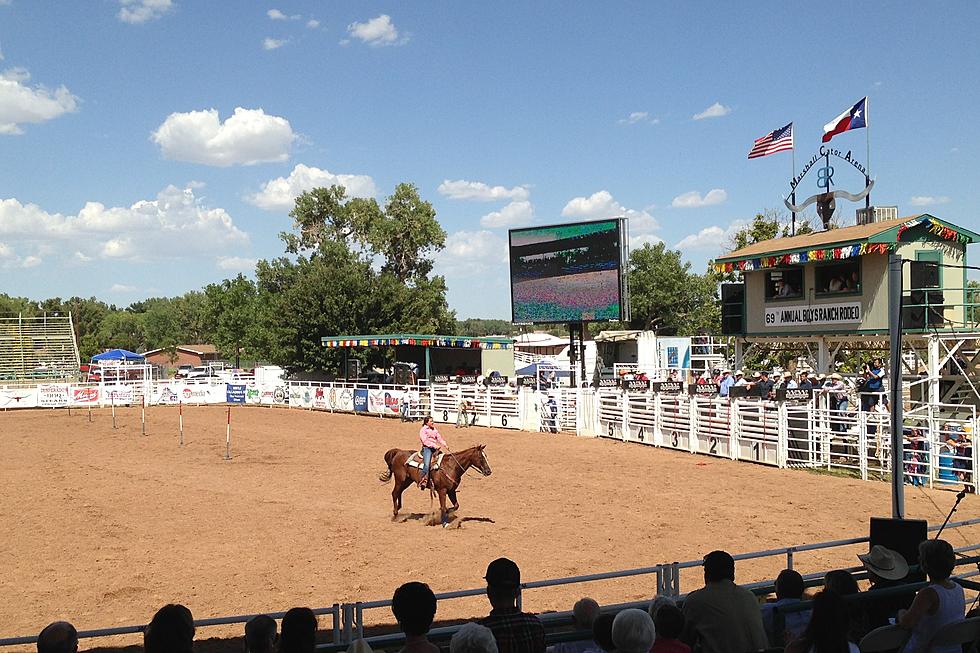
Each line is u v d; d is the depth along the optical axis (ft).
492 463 83.25
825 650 16.58
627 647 15.85
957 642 19.35
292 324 196.44
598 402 106.01
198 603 37.06
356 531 52.19
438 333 249.75
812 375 86.53
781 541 47.78
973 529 49.57
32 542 49.34
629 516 55.77
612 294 120.57
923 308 74.69
